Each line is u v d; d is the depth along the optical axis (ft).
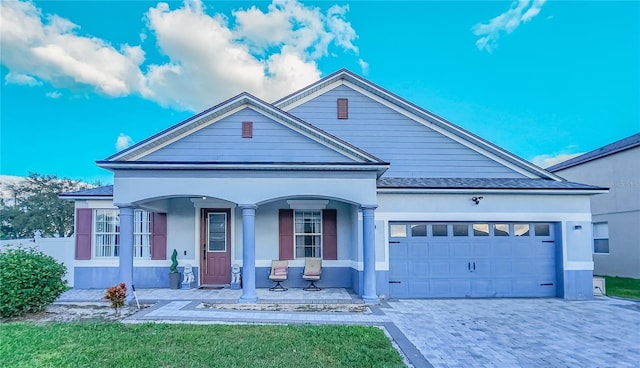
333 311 30.01
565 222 38.29
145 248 42.22
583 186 38.88
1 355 18.48
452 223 38.37
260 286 41.27
